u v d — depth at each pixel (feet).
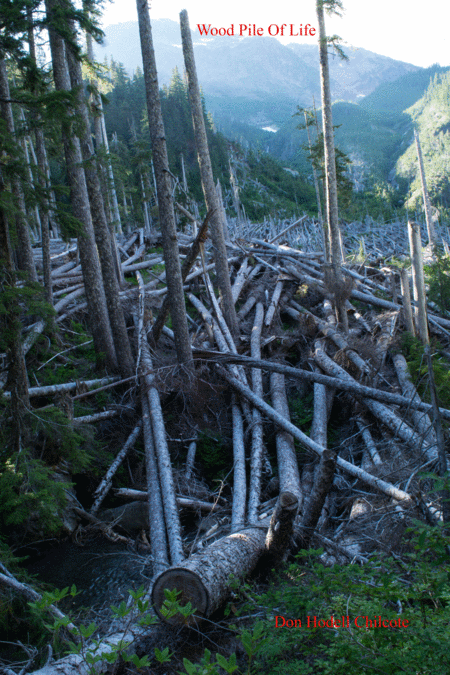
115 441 34.88
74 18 26.55
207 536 24.26
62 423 26.17
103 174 50.57
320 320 48.55
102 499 29.84
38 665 16.40
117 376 40.14
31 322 43.14
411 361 37.06
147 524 28.17
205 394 38.19
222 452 34.47
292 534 18.39
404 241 128.88
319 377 34.94
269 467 30.96
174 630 15.99
